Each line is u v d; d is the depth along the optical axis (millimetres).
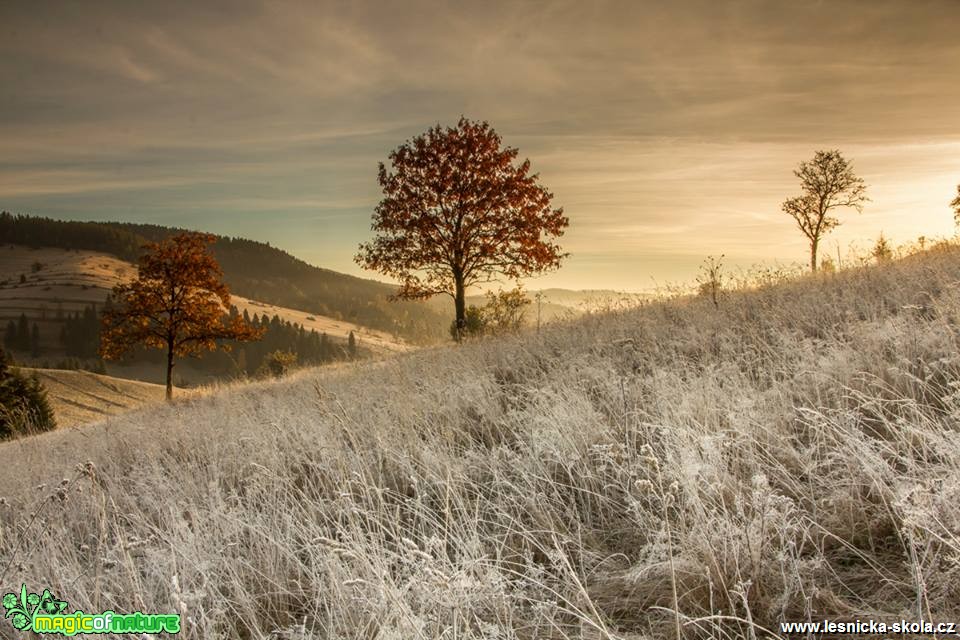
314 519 4691
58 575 3955
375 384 9805
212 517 4848
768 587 3018
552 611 3211
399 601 2951
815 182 30500
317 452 6316
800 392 5082
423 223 23094
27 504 6234
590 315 12914
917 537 2873
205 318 31047
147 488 6145
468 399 7125
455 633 2744
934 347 5387
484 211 23328
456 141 23438
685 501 3695
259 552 4352
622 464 4270
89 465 4531
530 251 23016
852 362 5469
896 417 4105
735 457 4086
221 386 20328
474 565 3455
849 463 3666
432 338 19125
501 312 21938
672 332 8578
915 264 10391
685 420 4750
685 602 3076
